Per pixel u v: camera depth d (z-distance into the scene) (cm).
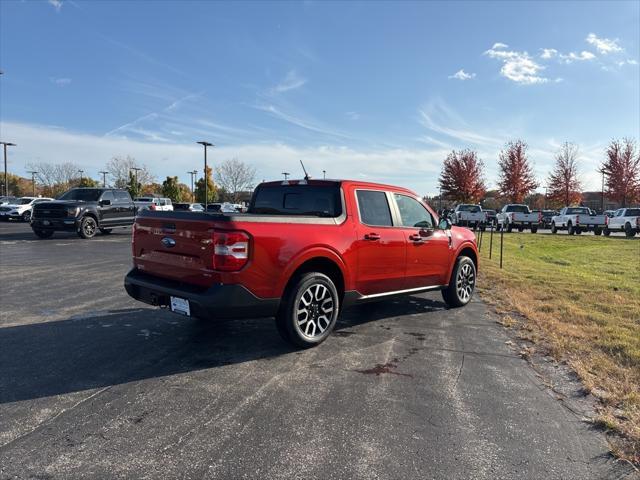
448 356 483
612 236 3027
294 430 318
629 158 4831
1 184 6788
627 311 691
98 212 1798
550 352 497
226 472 267
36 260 1147
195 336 528
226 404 356
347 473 269
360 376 421
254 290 434
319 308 496
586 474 277
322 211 548
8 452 282
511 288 882
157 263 490
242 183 6394
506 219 3409
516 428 331
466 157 5397
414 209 640
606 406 369
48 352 464
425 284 648
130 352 470
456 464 282
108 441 297
